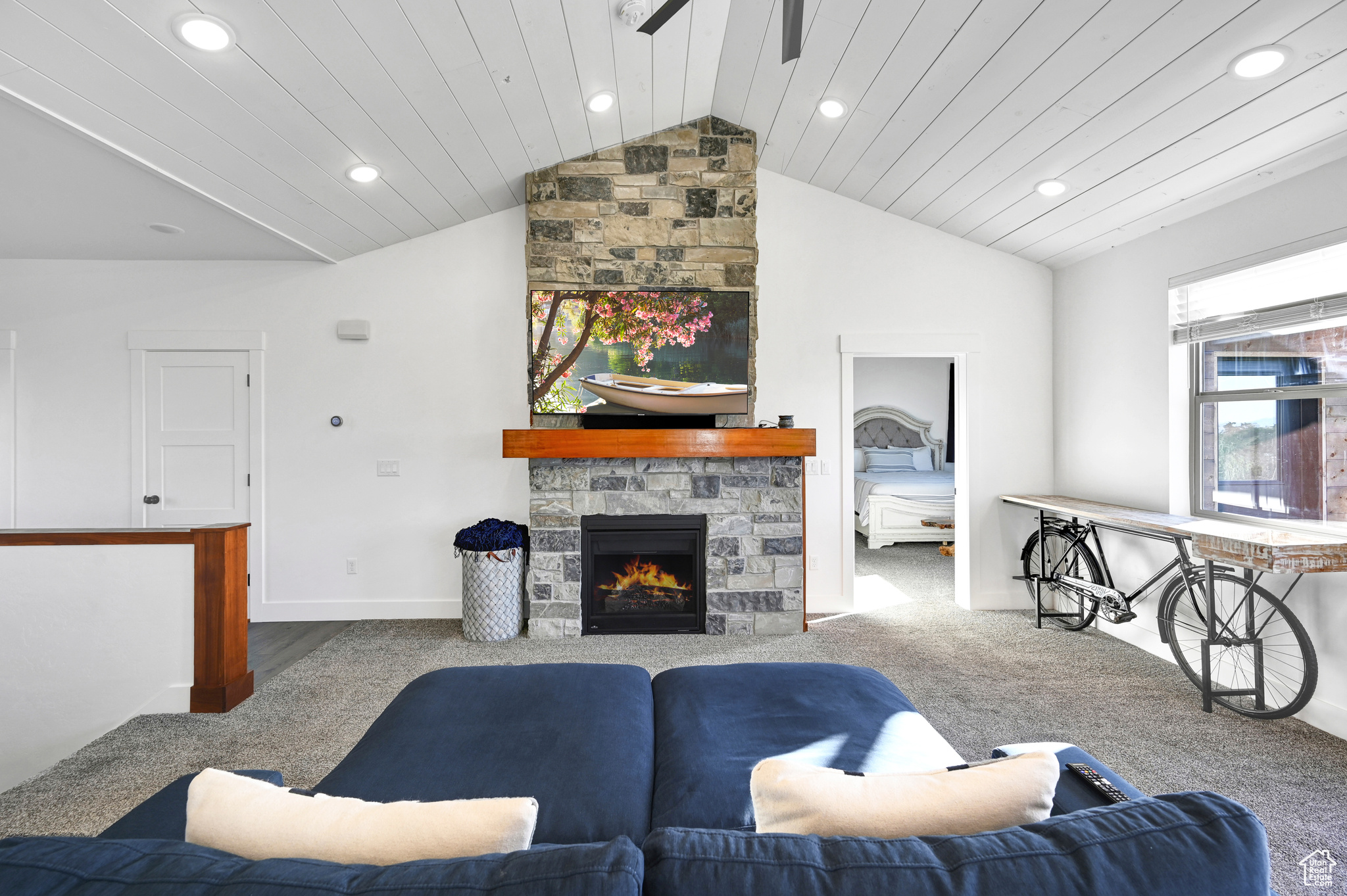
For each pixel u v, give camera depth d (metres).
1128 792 1.26
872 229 4.53
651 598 4.18
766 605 4.06
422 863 0.73
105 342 4.35
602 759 1.55
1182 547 3.09
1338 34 2.07
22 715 2.99
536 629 4.00
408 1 2.34
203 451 4.40
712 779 1.44
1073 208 3.64
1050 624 4.22
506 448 3.89
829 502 4.55
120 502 4.36
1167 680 3.27
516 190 4.26
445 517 4.46
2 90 2.28
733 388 4.22
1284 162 2.75
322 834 0.84
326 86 2.65
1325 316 2.73
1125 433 3.89
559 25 2.77
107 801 2.24
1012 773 0.93
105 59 2.22
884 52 2.91
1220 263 3.22
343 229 3.97
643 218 4.19
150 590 2.96
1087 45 2.44
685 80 3.61
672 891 0.70
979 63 2.75
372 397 4.44
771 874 0.71
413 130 3.16
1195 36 2.24
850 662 3.53
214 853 0.75
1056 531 4.18
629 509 4.02
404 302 4.45
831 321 4.53
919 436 8.75
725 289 4.21
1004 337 4.54
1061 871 0.72
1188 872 0.72
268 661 3.61
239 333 4.38
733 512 4.05
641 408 4.22
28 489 4.32
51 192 3.22
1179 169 3.00
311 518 4.42
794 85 3.44
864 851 0.74
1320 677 2.73
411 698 1.91
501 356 4.47
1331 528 2.80
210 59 2.33
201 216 3.56
